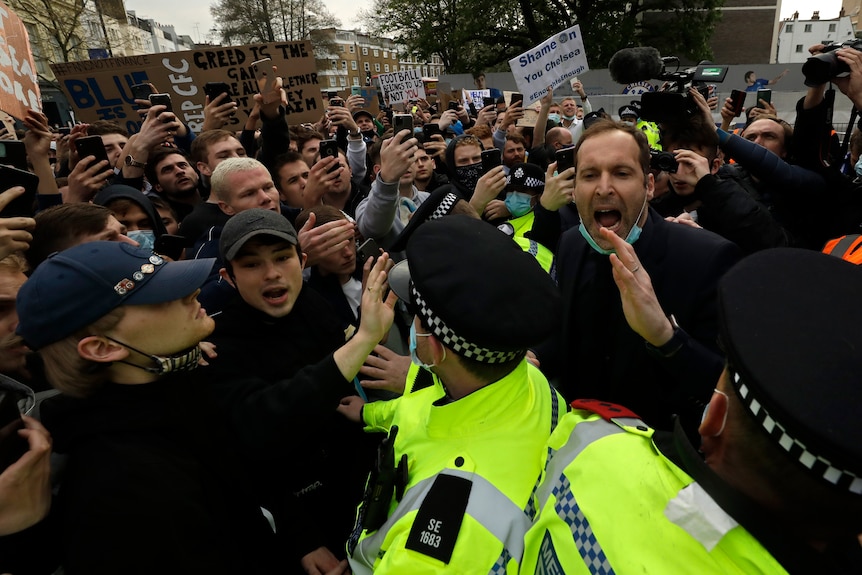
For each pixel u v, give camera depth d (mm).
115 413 1019
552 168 2135
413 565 875
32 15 18453
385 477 1097
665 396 1418
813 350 516
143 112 3385
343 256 2150
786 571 557
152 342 1051
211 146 3172
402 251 2594
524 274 1009
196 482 1051
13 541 897
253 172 2295
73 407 1024
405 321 2178
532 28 22109
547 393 1199
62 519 955
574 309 1623
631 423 805
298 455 1618
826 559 563
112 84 4391
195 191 3404
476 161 3588
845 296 551
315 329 1712
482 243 1045
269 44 4406
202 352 1472
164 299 1040
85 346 996
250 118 3443
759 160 2186
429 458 1060
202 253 2264
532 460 1000
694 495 610
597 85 14117
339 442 1771
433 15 24109
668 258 1448
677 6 20828
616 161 1399
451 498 914
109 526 907
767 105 3615
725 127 2947
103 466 953
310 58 4535
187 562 960
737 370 548
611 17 20719
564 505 741
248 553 1196
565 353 1647
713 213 1811
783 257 604
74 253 1033
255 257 1513
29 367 1355
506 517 896
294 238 1549
